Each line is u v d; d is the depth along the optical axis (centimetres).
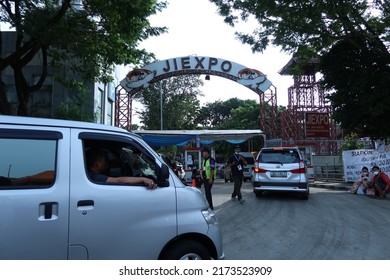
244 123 5588
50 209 321
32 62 1759
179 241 400
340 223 867
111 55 1290
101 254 341
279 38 1559
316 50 1697
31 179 322
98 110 1908
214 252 426
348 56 1667
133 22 1202
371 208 1100
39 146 333
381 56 1596
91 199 342
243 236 741
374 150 1712
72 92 1753
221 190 1706
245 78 2738
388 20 1562
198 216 412
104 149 394
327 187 1866
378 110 1535
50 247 317
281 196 1389
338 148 2934
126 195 364
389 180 1335
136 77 2564
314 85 3272
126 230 357
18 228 305
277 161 1258
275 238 719
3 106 1109
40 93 1750
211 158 1094
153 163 406
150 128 3934
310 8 1298
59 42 1106
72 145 349
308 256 589
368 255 589
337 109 1773
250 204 1183
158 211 382
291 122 3127
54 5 1303
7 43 1712
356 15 1366
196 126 4369
